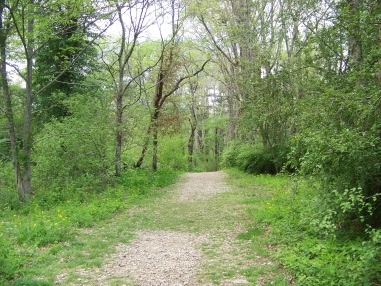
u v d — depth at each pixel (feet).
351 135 15.25
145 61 71.61
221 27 66.80
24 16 35.40
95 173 45.70
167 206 37.99
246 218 30.25
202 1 57.16
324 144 16.62
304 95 44.16
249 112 54.29
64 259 19.75
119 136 50.19
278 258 18.89
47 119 52.31
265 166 62.34
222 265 18.84
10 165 46.96
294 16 42.57
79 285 16.21
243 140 77.15
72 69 51.93
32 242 21.81
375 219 18.49
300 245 19.31
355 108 16.74
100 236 25.21
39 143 43.34
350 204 15.43
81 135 42.45
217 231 26.78
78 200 37.73
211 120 117.60
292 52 56.90
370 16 16.58
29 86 38.70
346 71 27.14
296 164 21.88
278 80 46.47
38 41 40.98
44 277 17.01
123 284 16.39
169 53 61.31
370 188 17.63
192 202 40.22
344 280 13.73
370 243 14.16
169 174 67.51
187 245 23.39
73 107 44.65
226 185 55.11
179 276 17.42
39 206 35.91
